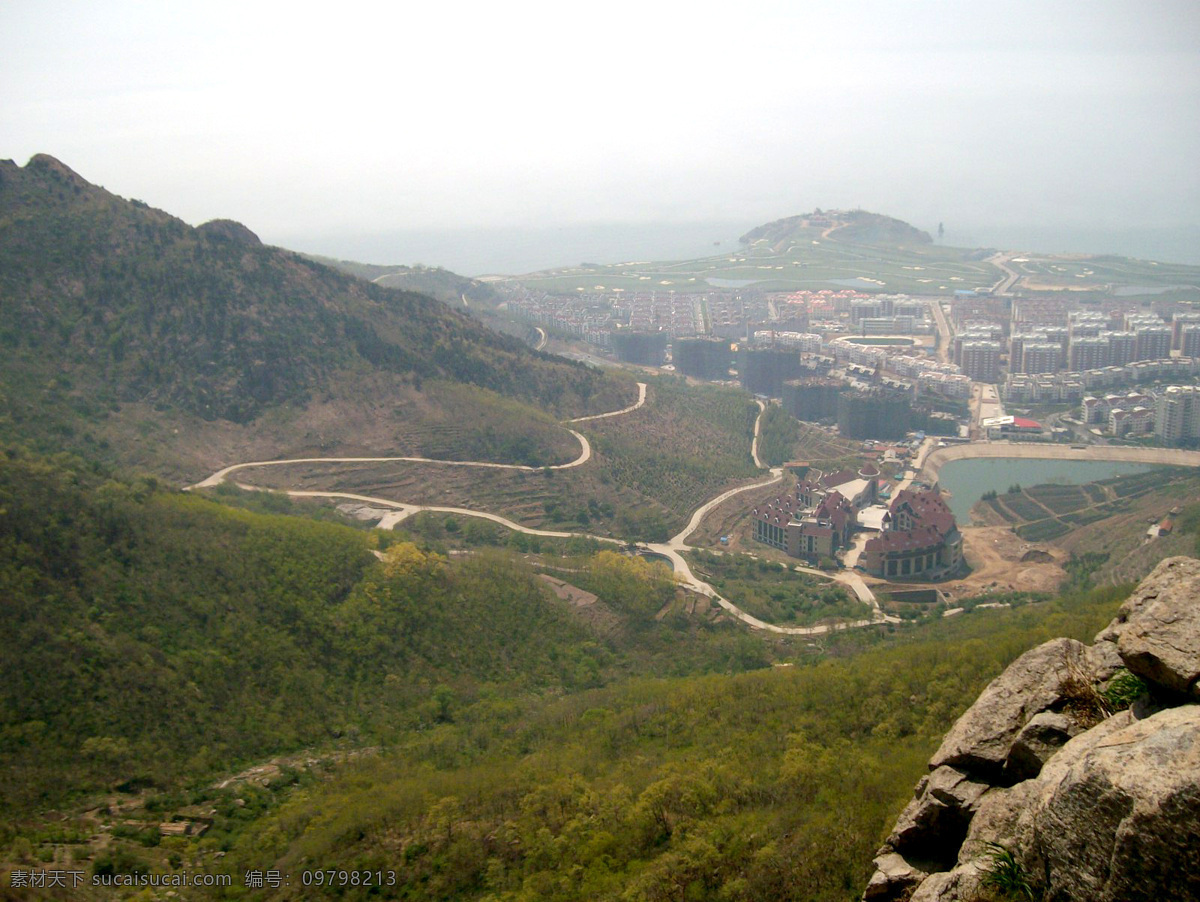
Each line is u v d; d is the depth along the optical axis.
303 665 142.62
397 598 164.75
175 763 112.38
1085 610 137.38
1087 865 33.53
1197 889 29.95
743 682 130.12
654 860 81.69
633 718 123.75
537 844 88.75
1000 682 49.28
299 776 113.75
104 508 150.50
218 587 149.00
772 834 76.81
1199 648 37.22
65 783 102.44
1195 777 30.27
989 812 43.03
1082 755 37.31
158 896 83.12
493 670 159.75
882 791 75.12
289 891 85.75
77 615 127.62
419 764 116.31
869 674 118.62
